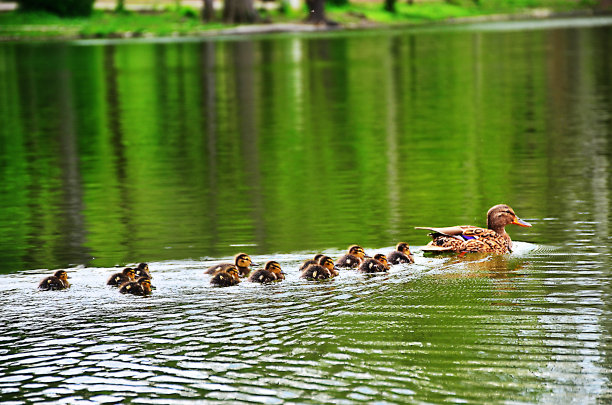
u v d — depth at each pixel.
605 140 23.17
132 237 14.54
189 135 26.62
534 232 14.07
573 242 13.30
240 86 39.78
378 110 31.11
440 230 13.17
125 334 9.49
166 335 9.45
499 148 22.67
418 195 17.41
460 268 11.98
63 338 9.41
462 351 8.81
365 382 8.12
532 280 11.25
